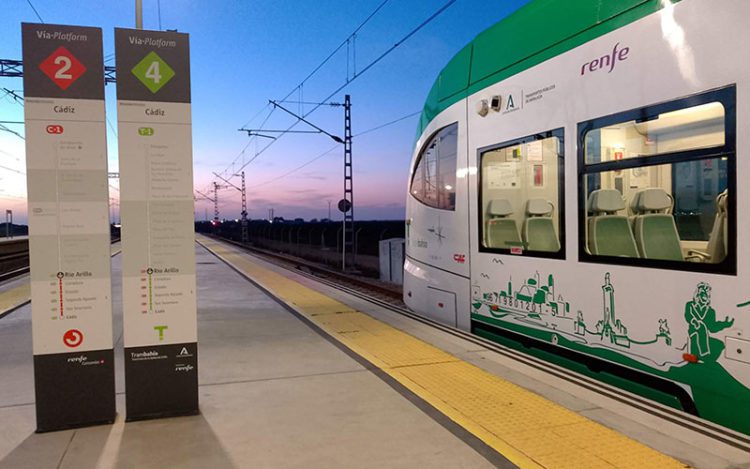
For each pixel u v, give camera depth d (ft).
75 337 12.42
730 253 11.89
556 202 17.24
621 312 14.75
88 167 12.37
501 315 20.27
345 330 23.41
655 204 14.06
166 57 12.89
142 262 12.84
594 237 15.80
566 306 16.83
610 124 15.03
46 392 12.25
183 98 13.00
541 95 17.88
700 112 12.60
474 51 22.31
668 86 13.33
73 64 12.23
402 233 132.36
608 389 14.46
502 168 20.15
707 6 12.41
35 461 10.68
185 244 13.07
